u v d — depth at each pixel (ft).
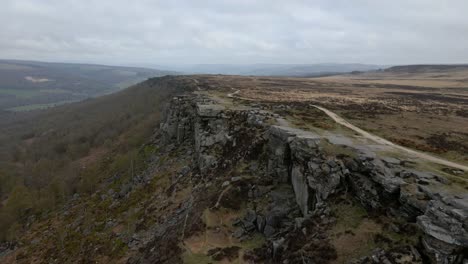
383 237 86.33
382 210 95.81
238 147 180.96
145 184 219.61
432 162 114.11
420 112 223.92
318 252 89.10
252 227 123.54
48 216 237.45
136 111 499.10
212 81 523.70
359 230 92.02
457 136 155.94
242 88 404.36
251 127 185.88
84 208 228.43
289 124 171.42
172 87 533.14
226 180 155.02
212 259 108.99
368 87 462.60
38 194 273.13
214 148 196.75
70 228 204.03
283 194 134.72
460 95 343.46
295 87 444.55
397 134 158.61
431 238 75.77
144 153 288.10
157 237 147.95
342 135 149.79
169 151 258.37
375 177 102.27
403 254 78.69
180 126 263.29
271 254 102.89
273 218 120.98
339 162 114.42
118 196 226.38
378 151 122.42
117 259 148.77
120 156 305.73
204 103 243.60
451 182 95.04
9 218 230.07
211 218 131.44
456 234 73.05
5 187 304.91
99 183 272.10
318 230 98.12
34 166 346.74
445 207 79.82
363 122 186.39
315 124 174.50
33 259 179.63
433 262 74.43
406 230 85.46
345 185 109.19
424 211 84.12
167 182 207.31
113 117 505.25
